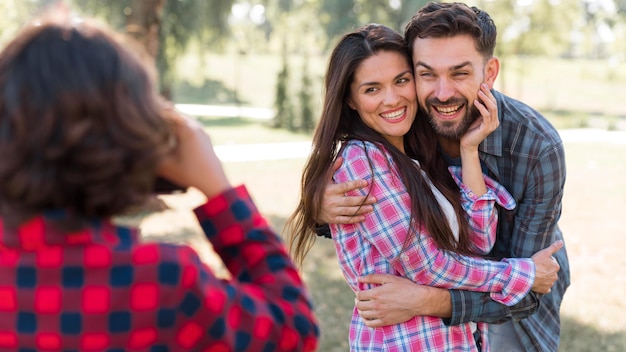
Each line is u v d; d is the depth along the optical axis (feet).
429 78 6.29
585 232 24.31
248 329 3.33
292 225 7.18
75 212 3.06
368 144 6.35
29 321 3.12
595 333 14.75
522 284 6.26
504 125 6.68
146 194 3.23
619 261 20.57
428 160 6.85
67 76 3.01
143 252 3.20
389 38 6.36
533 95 112.06
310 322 3.51
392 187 6.19
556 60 145.38
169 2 52.39
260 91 124.67
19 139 2.94
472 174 6.42
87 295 3.11
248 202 3.57
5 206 3.02
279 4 99.91
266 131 66.85
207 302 3.24
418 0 79.51
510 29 81.92
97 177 2.97
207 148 3.57
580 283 18.48
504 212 6.91
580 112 92.43
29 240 3.08
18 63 3.07
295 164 41.88
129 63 3.19
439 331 6.34
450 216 6.26
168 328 3.21
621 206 28.73
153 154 3.14
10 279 3.12
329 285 17.51
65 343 3.11
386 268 6.41
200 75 74.90
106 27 3.38
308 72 69.67
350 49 6.37
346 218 6.30
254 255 3.50
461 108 6.35
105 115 3.03
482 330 6.84
